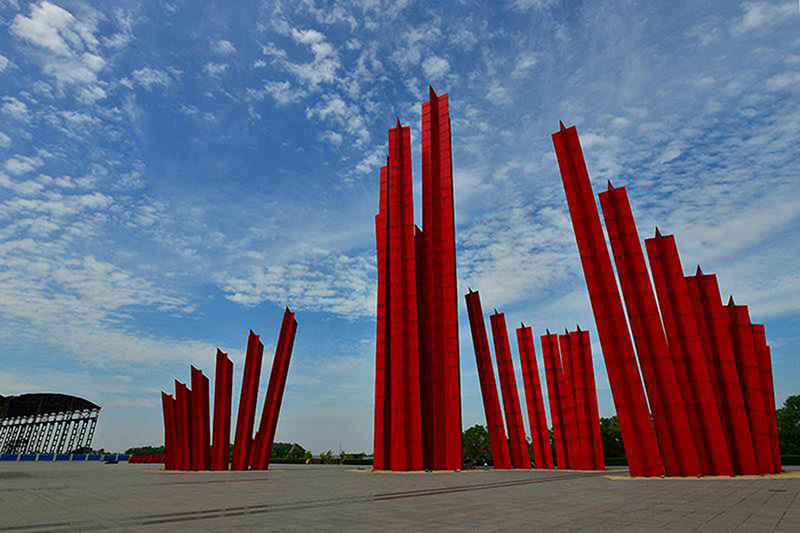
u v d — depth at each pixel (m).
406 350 32.66
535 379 44.06
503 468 40.59
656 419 24.20
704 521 9.96
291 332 42.97
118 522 10.39
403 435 31.14
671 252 25.62
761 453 24.53
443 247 35.88
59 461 85.31
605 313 25.84
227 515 11.41
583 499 14.49
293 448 118.19
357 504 13.56
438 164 37.84
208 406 39.78
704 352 25.41
